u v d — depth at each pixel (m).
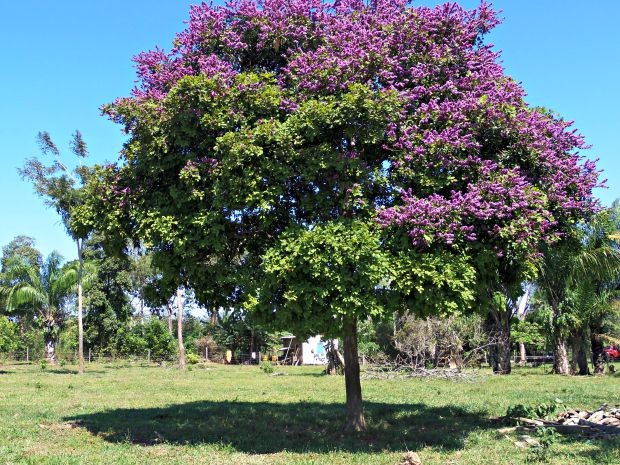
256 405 15.26
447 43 9.76
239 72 10.30
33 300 39.19
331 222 8.59
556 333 28.62
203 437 10.36
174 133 9.16
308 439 10.20
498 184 8.63
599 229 24.27
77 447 9.34
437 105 9.21
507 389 18.86
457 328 27.53
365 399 16.28
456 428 11.27
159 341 47.25
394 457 8.48
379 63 9.13
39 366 39.44
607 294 26.41
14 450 8.86
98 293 44.22
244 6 9.98
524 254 9.28
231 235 9.59
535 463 7.92
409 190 8.93
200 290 10.00
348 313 8.32
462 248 8.89
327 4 10.34
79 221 10.65
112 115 9.80
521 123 9.20
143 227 9.70
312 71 9.01
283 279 8.62
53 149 30.16
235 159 8.53
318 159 8.74
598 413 11.38
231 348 52.25
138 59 10.16
